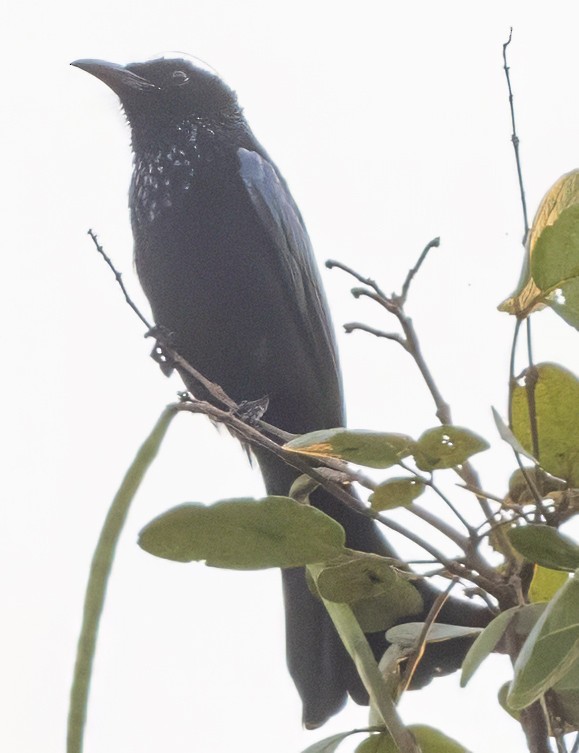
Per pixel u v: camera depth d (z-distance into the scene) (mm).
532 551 3672
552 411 4031
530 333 4008
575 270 3807
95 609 4152
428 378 4125
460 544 3986
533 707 3848
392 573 4234
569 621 3324
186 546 4074
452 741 4145
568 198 4059
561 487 4105
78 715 4027
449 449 3807
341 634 4324
